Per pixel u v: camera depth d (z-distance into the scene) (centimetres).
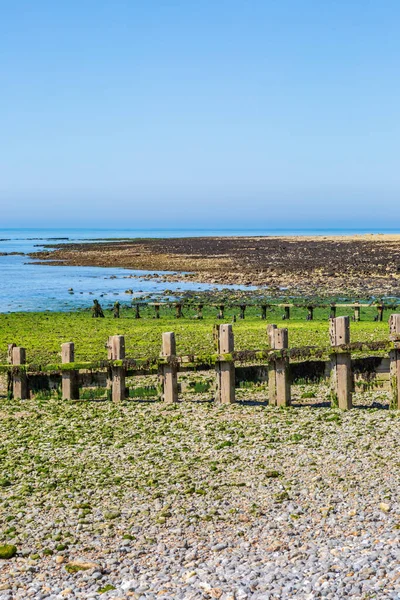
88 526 1309
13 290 7650
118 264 11562
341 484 1456
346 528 1233
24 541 1257
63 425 2009
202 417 2034
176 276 9044
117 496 1454
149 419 2033
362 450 1669
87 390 2355
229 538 1231
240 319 5006
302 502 1377
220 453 1705
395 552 1091
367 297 6347
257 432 1864
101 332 4325
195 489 1470
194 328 4434
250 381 2191
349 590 977
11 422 2058
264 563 1112
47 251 16288
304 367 2150
